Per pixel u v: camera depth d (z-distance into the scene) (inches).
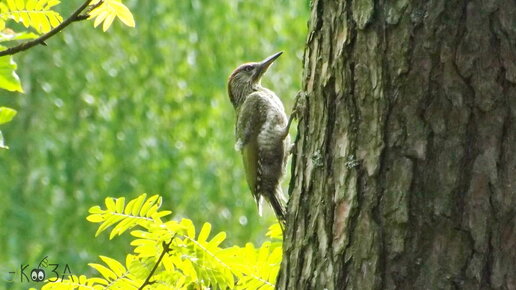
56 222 967.6
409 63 304.7
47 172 973.2
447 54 301.1
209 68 1036.5
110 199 365.4
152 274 365.7
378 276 302.2
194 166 1016.2
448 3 302.4
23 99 984.9
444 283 294.5
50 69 994.7
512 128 297.3
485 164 296.4
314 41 337.4
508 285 292.5
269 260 376.2
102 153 992.9
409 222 299.7
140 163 996.6
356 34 317.1
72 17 393.4
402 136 304.0
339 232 314.0
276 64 1064.8
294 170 343.6
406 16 306.5
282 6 1075.9
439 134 300.0
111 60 1016.2
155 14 1024.2
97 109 1001.5
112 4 400.8
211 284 372.5
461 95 299.4
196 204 1009.5
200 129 1030.4
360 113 314.0
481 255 293.9
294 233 333.1
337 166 319.0
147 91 1019.9
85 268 951.6
